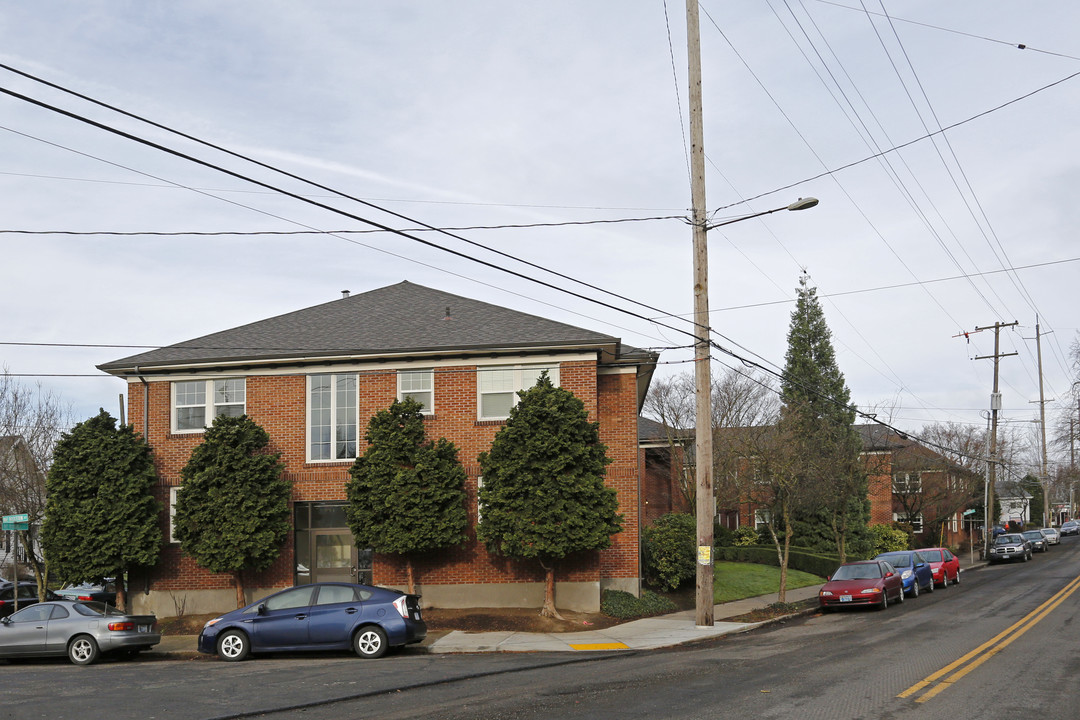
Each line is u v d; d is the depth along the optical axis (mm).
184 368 26453
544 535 22422
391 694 13086
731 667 15000
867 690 12250
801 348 55750
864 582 26688
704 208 21891
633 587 26266
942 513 53250
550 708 11492
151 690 13852
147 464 25328
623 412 27203
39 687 14422
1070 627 19812
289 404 26297
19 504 29031
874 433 61125
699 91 22047
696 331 22156
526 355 25625
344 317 28578
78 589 32188
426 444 25250
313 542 25859
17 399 35156
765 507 43062
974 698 11570
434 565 25062
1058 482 72688
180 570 25734
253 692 13445
